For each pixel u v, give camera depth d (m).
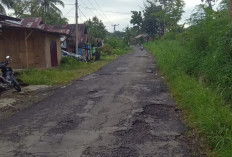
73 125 5.46
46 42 17.14
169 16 40.47
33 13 34.31
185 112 6.17
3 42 15.45
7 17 12.85
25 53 16.06
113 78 12.65
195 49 10.36
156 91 8.95
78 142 4.53
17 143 4.56
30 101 8.08
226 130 4.13
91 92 9.07
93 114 6.24
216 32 8.18
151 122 5.55
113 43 51.62
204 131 4.61
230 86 6.23
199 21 10.46
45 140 4.66
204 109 5.29
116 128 5.21
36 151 4.21
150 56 31.86
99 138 4.69
